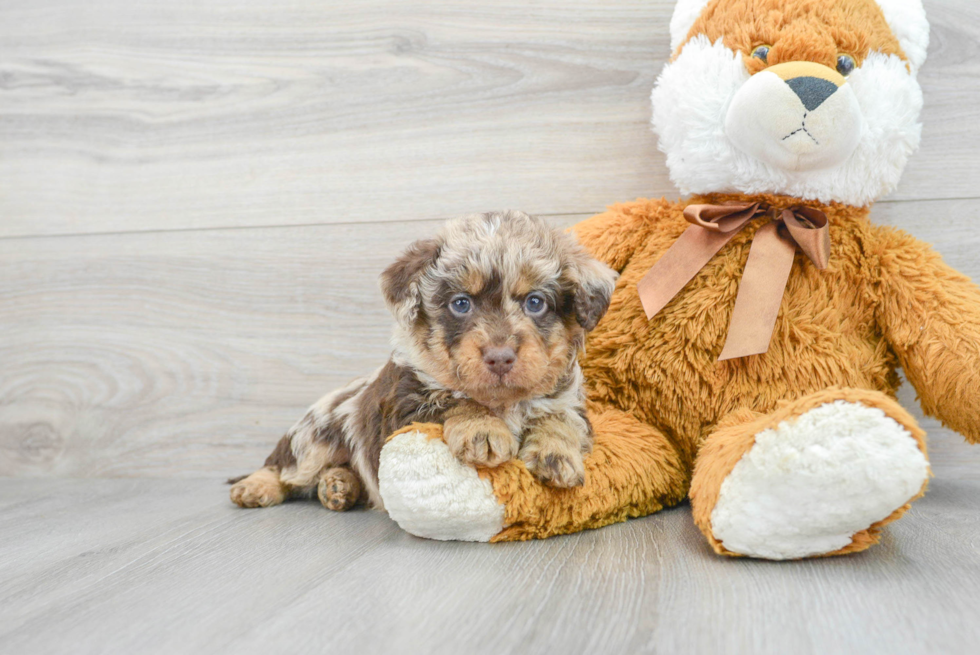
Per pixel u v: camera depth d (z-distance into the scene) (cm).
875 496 54
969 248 77
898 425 53
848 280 68
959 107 76
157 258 88
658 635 48
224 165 86
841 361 66
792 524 55
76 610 53
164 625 50
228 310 87
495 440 59
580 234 72
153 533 66
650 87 80
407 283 63
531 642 48
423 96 83
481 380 59
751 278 66
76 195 89
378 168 84
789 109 63
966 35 76
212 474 87
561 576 55
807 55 65
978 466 77
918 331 65
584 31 81
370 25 84
